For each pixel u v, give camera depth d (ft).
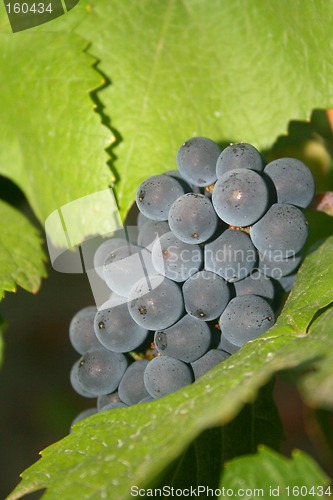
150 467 1.06
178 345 1.20
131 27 1.41
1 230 1.42
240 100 1.40
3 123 1.44
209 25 1.42
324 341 1.11
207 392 1.11
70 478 1.10
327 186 1.50
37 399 1.84
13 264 1.39
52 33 1.39
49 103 1.38
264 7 1.40
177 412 1.10
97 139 1.35
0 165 1.46
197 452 1.24
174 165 1.37
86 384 1.24
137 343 1.23
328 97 1.38
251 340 1.17
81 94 1.36
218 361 1.21
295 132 1.47
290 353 1.12
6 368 1.86
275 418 1.28
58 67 1.38
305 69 1.39
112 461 1.10
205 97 1.40
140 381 1.23
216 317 1.20
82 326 1.27
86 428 1.16
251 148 1.22
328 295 1.18
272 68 1.40
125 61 1.40
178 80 1.40
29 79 1.40
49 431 1.81
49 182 1.38
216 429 1.26
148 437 1.10
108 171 1.35
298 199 1.22
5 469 1.77
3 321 1.49
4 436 1.80
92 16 1.40
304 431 1.77
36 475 1.13
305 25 1.37
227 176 1.19
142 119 1.38
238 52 1.41
